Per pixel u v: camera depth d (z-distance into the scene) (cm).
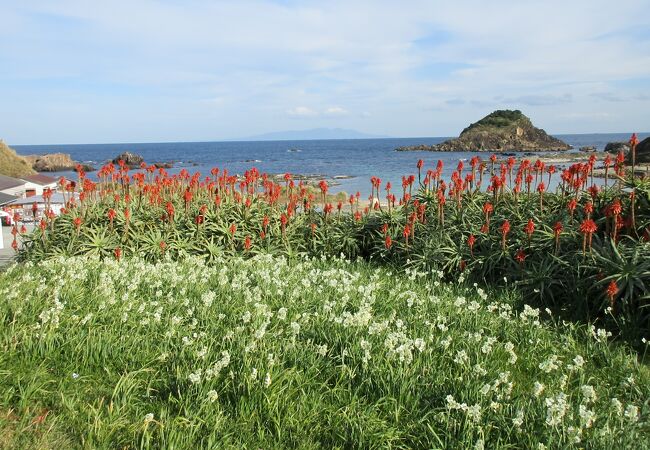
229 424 414
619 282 648
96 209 1140
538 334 605
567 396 450
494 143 11612
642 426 418
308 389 465
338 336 550
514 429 397
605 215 773
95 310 627
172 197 1234
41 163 6750
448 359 529
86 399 452
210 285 787
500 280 831
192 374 442
